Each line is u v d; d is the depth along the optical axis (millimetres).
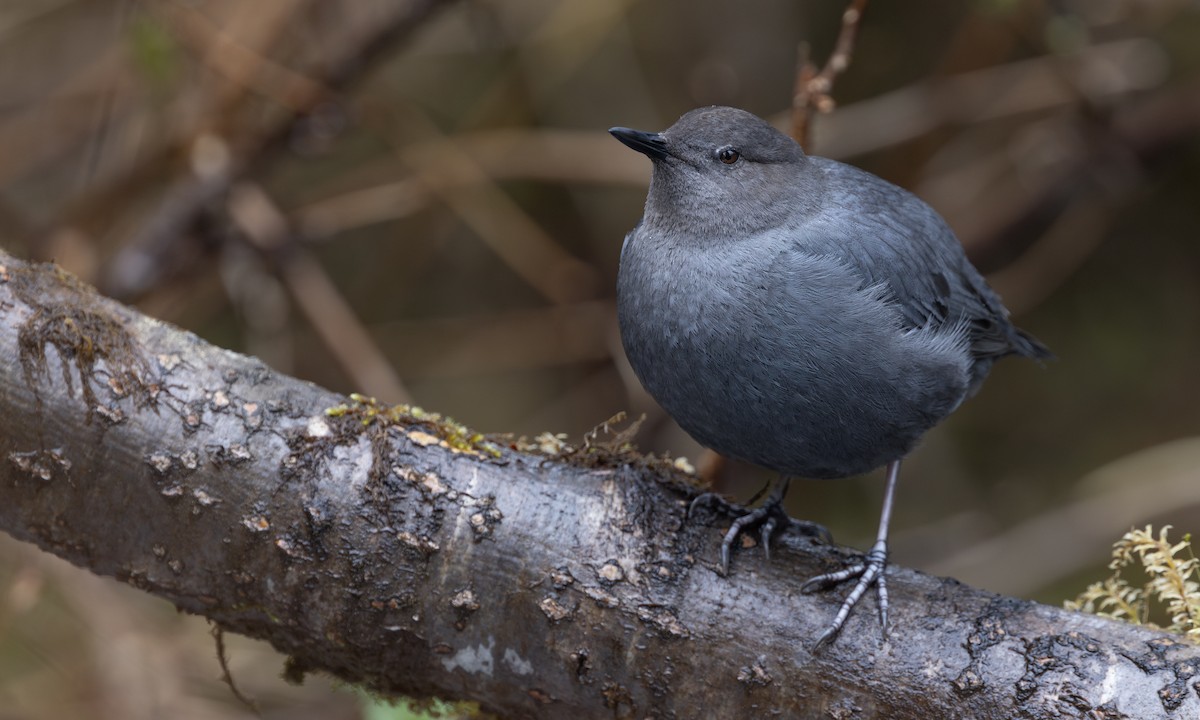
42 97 13586
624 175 13812
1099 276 15383
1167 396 15031
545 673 6270
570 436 15070
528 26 14414
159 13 10977
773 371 7695
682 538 6434
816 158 8922
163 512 6211
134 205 13133
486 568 6227
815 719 6133
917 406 7895
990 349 9242
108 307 6406
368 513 6211
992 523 14508
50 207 14055
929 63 15438
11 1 13352
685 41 15484
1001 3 11695
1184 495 12992
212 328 15102
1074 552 13195
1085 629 6062
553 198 15703
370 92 14438
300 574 6203
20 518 6281
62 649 10547
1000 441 15453
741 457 8281
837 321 7617
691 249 8062
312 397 6430
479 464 6418
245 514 6188
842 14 15422
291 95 11680
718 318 7777
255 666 10609
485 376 16031
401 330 15164
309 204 13898
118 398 6195
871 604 6289
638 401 13461
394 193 12891
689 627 6215
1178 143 13758
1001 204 14641
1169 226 15188
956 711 5977
